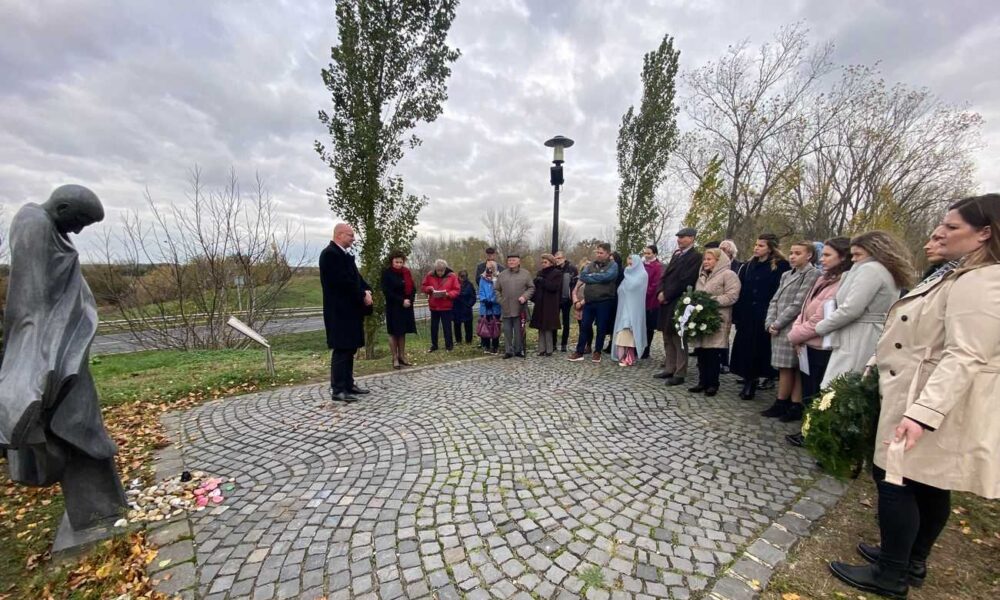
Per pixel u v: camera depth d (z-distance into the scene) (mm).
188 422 4457
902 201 18156
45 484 2402
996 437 1678
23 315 2064
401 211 7656
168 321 10805
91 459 2562
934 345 1844
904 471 1859
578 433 3977
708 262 5051
